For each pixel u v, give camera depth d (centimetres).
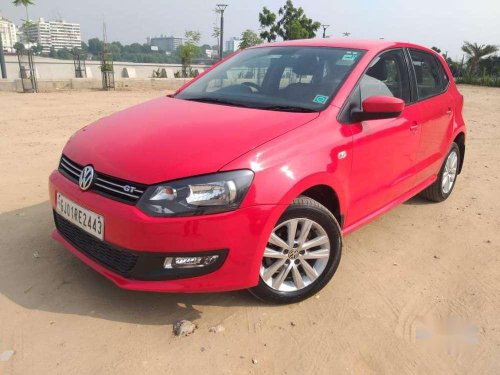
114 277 285
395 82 406
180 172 267
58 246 383
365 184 362
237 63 432
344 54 385
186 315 304
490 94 2028
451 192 568
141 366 259
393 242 426
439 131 470
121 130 326
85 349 269
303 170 296
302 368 264
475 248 421
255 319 303
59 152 687
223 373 257
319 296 333
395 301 332
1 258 361
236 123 313
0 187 518
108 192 282
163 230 262
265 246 286
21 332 280
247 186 272
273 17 3128
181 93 418
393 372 265
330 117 329
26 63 1883
